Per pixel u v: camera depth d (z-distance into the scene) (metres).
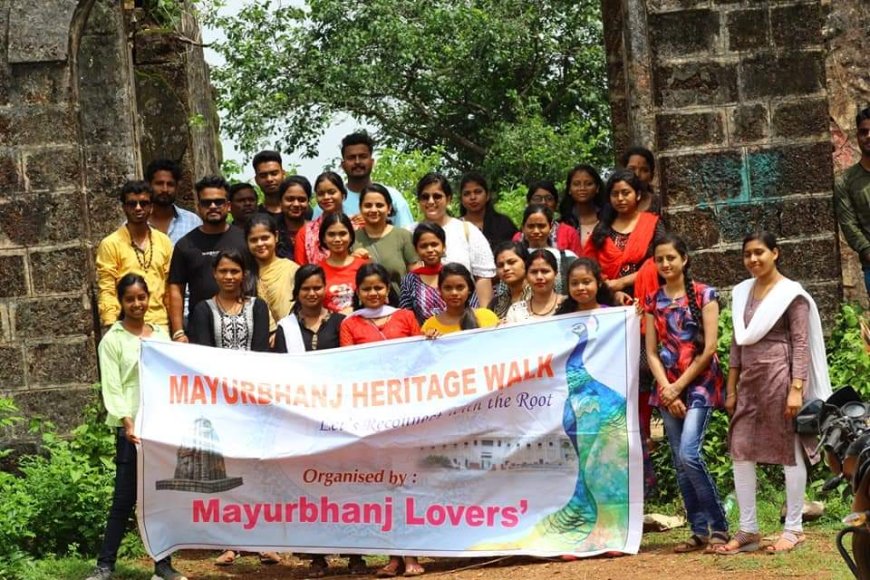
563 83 30.83
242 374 9.75
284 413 9.70
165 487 9.69
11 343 11.86
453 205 29.70
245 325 10.11
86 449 11.48
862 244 11.74
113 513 9.83
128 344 9.87
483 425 9.67
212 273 10.78
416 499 9.67
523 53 29.97
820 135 11.90
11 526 10.38
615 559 9.40
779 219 11.88
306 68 30.58
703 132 11.91
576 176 11.47
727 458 10.95
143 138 16.59
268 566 10.37
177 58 16.66
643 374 10.08
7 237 11.89
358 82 30.12
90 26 12.64
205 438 9.71
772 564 8.77
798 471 9.20
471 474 9.66
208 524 9.71
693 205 11.89
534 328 9.71
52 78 11.94
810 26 11.91
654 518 10.42
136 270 10.92
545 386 9.67
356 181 11.83
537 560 9.63
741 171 11.89
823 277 11.85
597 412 9.62
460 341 9.73
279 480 9.71
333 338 10.05
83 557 10.73
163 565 9.66
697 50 11.92
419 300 10.30
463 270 9.82
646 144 12.24
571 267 9.77
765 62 11.91
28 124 11.91
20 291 11.87
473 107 30.94
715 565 8.91
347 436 9.65
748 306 9.38
